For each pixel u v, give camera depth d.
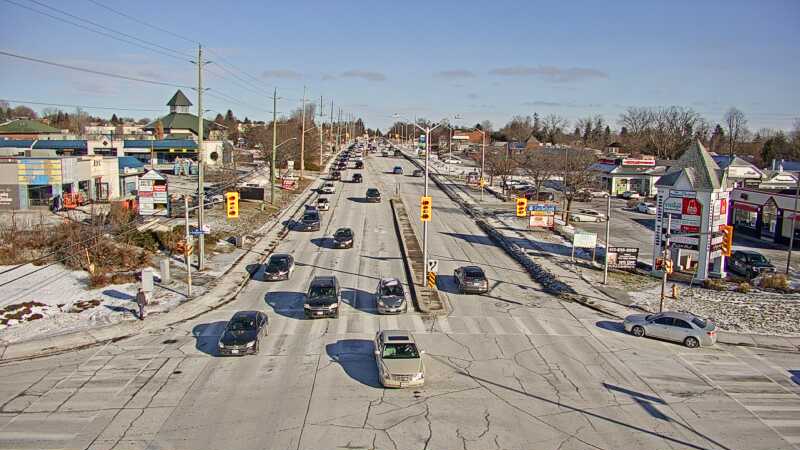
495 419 20.73
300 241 53.38
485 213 70.44
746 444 19.44
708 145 193.62
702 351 28.78
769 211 60.53
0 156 61.84
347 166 117.94
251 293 37.22
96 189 66.44
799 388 24.41
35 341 28.25
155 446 18.52
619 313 34.53
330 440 19.00
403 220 64.19
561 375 25.02
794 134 166.00
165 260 38.19
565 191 70.56
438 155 157.62
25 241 41.72
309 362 25.95
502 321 32.41
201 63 40.41
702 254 42.12
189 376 24.22
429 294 37.44
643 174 93.06
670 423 20.83
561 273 43.34
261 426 19.92
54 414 20.66
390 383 22.89
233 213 44.34
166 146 102.19
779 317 34.41
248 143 170.62
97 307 33.19
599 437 19.64
